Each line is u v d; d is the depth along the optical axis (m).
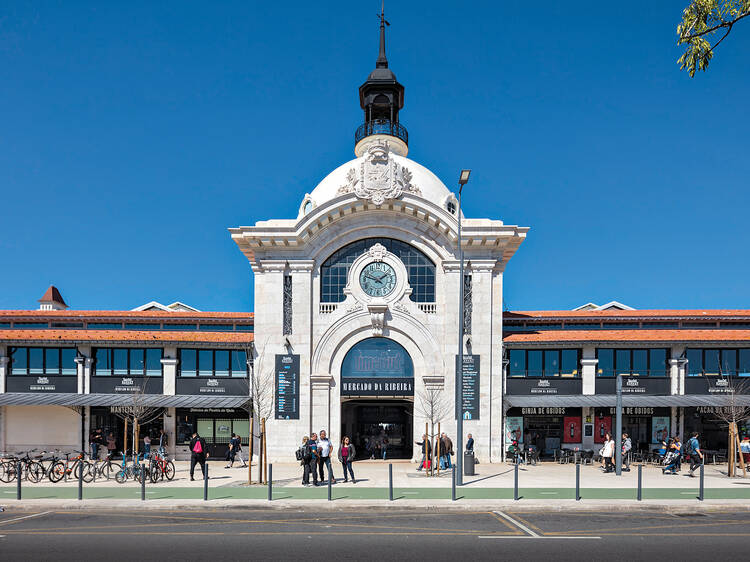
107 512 16.64
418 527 14.55
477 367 30.08
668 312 33.50
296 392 29.98
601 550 12.30
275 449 29.64
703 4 9.77
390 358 30.78
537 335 32.03
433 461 25.59
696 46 10.11
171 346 32.16
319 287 31.17
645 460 30.06
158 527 14.59
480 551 12.19
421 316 30.73
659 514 16.34
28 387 31.95
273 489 20.19
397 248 31.66
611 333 32.03
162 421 32.19
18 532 14.06
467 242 30.23
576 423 31.86
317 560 11.48
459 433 21.20
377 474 24.67
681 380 31.36
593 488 20.55
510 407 31.36
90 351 32.31
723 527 14.63
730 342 30.78
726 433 31.59
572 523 15.09
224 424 32.31
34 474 23.14
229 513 16.44
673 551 12.25
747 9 9.55
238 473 25.50
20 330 32.28
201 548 12.41
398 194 30.31
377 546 12.60
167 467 23.36
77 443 31.95
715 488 20.67
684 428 31.61
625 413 31.84
